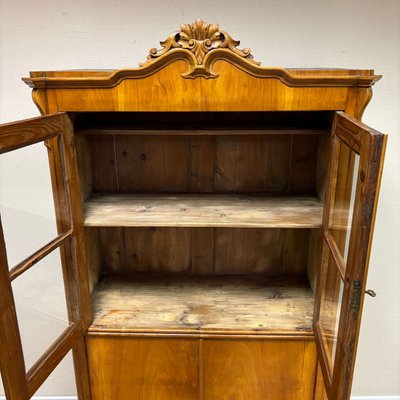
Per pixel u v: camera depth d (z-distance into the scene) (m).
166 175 1.55
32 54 1.46
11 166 1.40
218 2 1.41
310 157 1.50
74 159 1.21
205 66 1.08
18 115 1.52
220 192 1.56
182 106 1.12
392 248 1.65
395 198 1.58
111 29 1.44
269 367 1.39
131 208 1.40
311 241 1.54
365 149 0.82
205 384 1.42
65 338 1.21
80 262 1.28
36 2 1.40
